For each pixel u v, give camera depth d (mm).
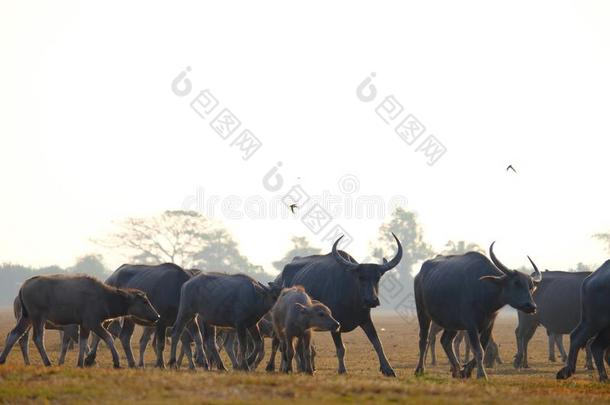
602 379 64438
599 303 63875
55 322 63094
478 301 66062
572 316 88312
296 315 62250
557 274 91250
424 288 70875
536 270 69000
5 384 47938
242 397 44312
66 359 83125
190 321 71938
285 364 68312
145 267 76750
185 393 45188
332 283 69562
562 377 65000
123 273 77125
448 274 68438
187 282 71000
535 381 61156
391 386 48844
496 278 65125
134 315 65312
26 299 62531
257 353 72125
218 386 46969
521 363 88438
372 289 67062
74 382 48312
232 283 69375
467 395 47688
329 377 55688
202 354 73250
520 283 65062
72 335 77938
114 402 42844
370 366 86875
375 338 68750
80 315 63125
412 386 49719
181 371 62406
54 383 48062
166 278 73875
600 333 65188
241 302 68562
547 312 89188
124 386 46969
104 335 63500
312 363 73062
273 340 72438
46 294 62531
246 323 68875
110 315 64500
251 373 60375
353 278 68750
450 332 71000
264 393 45562
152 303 73312
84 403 43156
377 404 43562
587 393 53938
